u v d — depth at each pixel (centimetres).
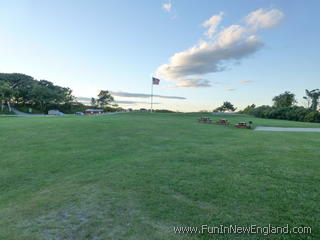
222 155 640
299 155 642
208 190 371
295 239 239
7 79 6106
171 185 394
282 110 4356
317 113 3669
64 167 531
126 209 305
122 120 1842
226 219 278
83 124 1389
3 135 959
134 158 605
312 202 327
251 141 936
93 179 432
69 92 7269
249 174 459
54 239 240
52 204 325
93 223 270
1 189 407
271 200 333
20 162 573
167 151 706
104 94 8069
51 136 959
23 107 6312
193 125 1720
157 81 3631
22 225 270
